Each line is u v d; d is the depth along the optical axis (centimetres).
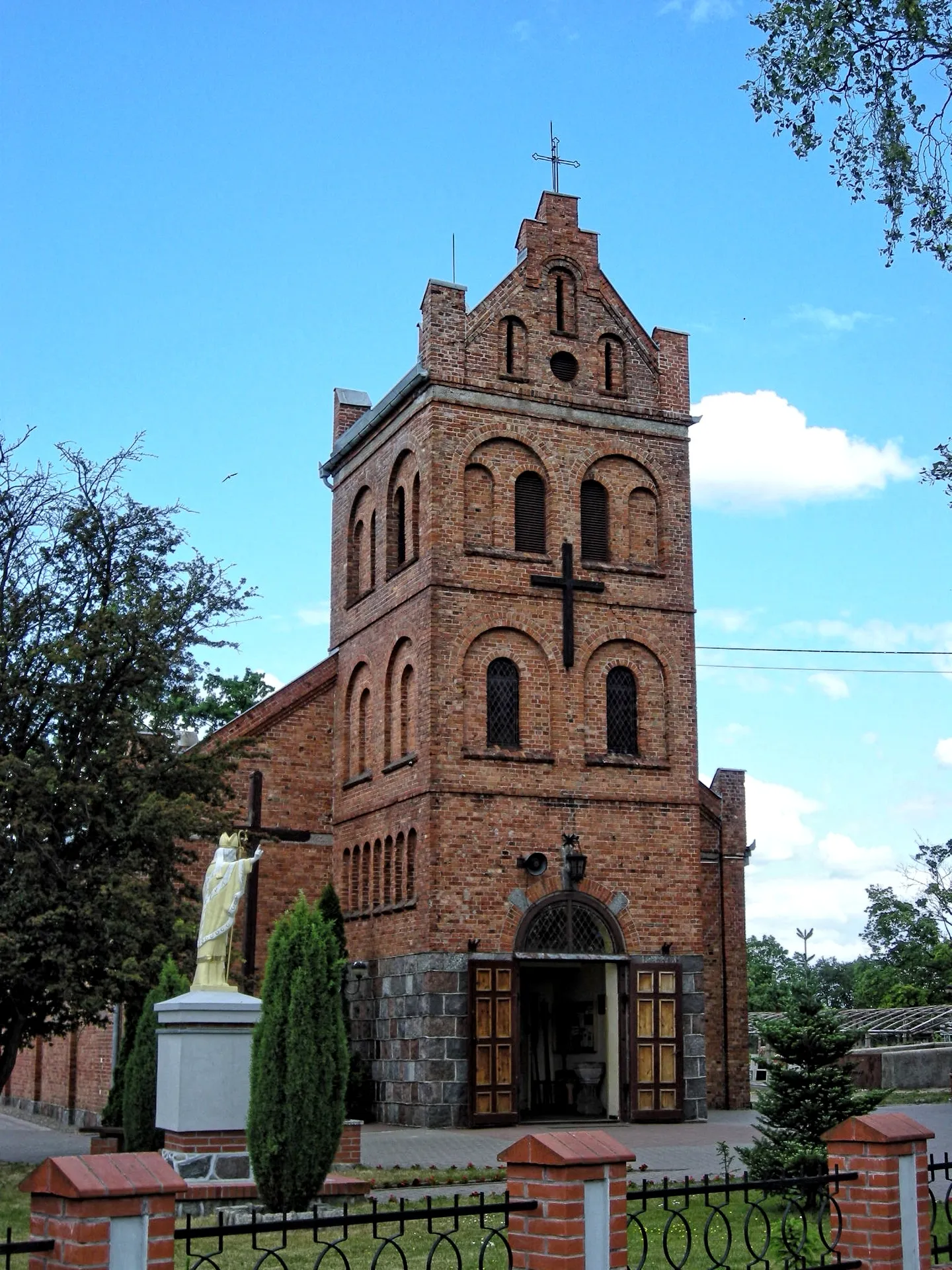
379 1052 3275
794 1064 1761
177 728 3045
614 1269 986
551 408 3469
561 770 3309
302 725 3753
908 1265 1155
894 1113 1272
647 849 3359
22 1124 3800
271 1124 1683
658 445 3581
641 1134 2942
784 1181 1115
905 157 1802
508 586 3341
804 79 1820
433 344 3372
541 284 3531
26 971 2547
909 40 1800
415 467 3434
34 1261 848
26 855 2509
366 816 3522
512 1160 1009
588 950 3259
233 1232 874
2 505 2780
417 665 3309
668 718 3462
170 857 2750
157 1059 2039
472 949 3134
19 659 2688
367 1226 1703
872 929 7094
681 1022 3278
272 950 1741
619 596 3459
